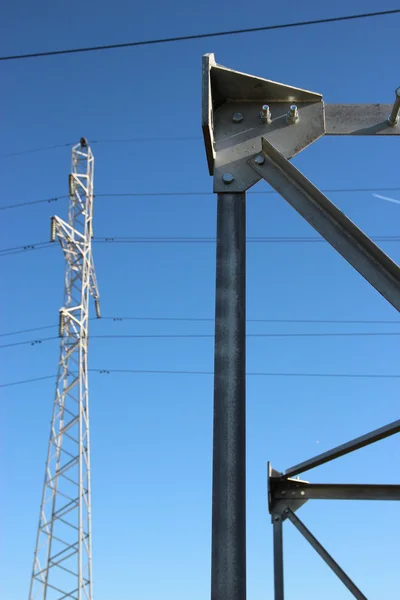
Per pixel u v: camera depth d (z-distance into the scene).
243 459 4.05
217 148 5.20
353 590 8.10
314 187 4.78
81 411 28.00
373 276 4.48
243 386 4.25
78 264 31.19
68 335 29.50
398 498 8.70
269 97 5.44
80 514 26.03
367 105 5.55
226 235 4.80
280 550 8.60
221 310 4.49
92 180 33.28
